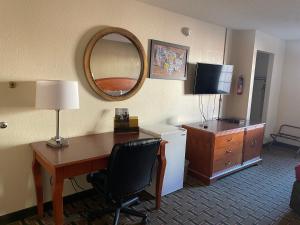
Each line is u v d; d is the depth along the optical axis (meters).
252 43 3.97
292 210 2.62
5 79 2.01
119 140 2.38
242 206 2.66
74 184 2.56
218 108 4.12
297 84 4.74
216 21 3.51
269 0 2.52
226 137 3.23
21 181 2.21
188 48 3.35
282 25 3.56
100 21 2.48
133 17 2.73
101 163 1.99
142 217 2.24
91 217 2.23
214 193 2.92
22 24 2.03
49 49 2.20
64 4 2.22
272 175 3.54
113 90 2.66
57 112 2.10
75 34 2.33
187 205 2.62
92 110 2.56
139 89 2.89
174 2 2.73
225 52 3.99
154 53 2.97
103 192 2.02
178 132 2.78
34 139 2.23
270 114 4.89
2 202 2.14
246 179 3.37
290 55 4.79
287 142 4.93
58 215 1.81
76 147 2.12
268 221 2.41
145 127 2.86
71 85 2.00
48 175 2.35
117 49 2.63
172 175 2.83
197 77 3.41
